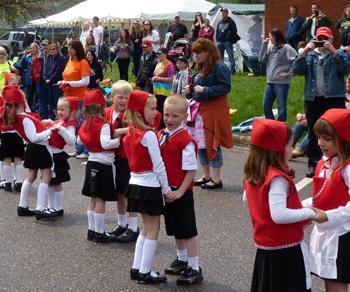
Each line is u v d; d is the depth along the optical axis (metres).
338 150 3.93
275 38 10.76
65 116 7.34
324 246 3.99
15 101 7.15
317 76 8.95
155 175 5.18
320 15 17.59
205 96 8.30
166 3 29.08
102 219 6.39
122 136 6.20
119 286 5.28
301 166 9.78
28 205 7.89
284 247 3.89
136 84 12.84
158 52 11.68
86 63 10.83
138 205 5.18
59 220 7.23
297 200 3.91
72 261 5.89
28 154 7.23
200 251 6.10
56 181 7.29
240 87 15.67
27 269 5.70
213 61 8.30
